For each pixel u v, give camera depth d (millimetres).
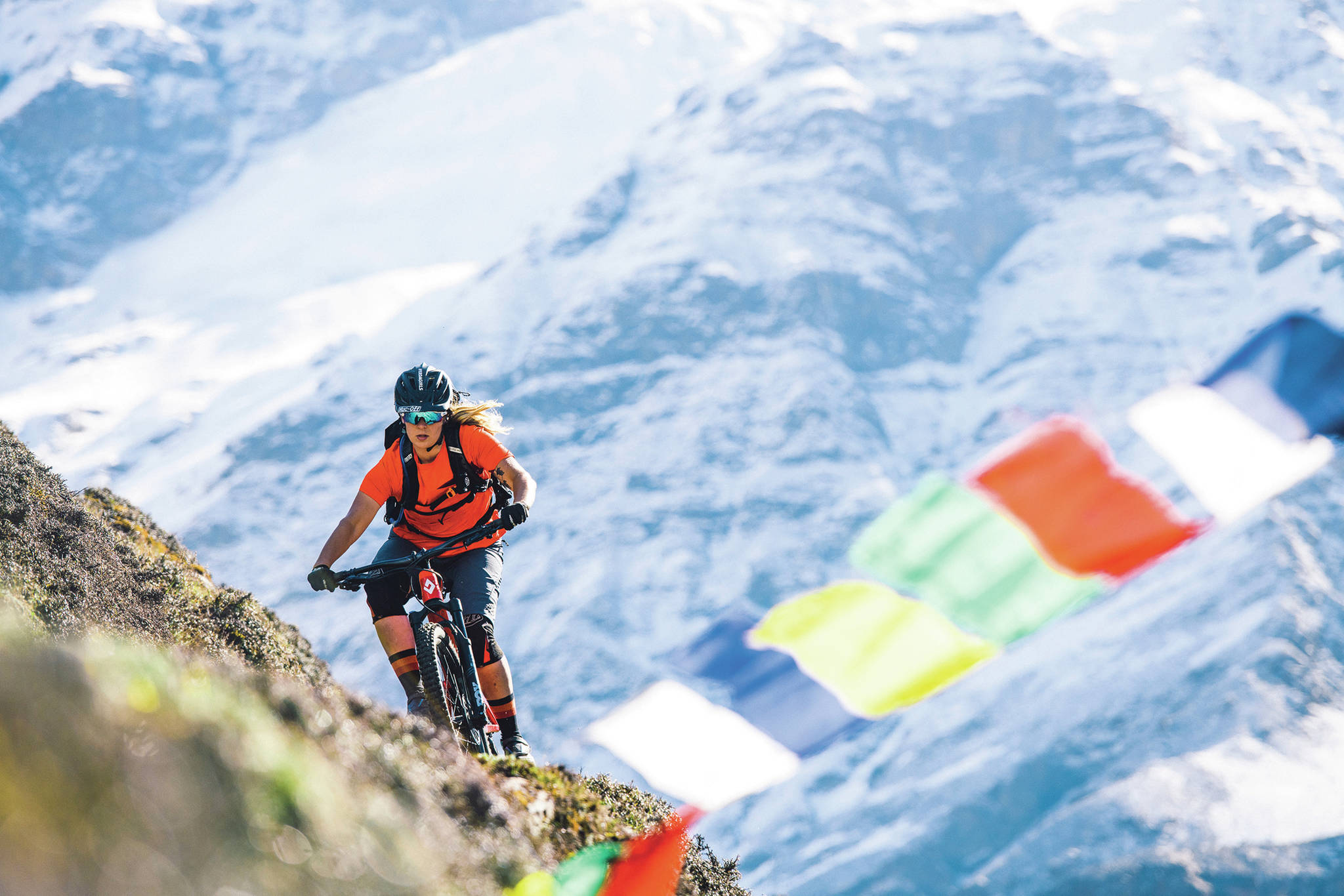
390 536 27938
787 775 13656
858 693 13766
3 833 8461
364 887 10547
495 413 27359
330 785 11125
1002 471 13469
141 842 9078
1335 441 12758
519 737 26828
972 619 13344
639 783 25812
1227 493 12914
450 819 15773
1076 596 13039
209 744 10008
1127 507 13039
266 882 9656
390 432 27156
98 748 9258
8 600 27172
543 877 15977
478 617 26812
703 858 24312
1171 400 13156
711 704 13906
